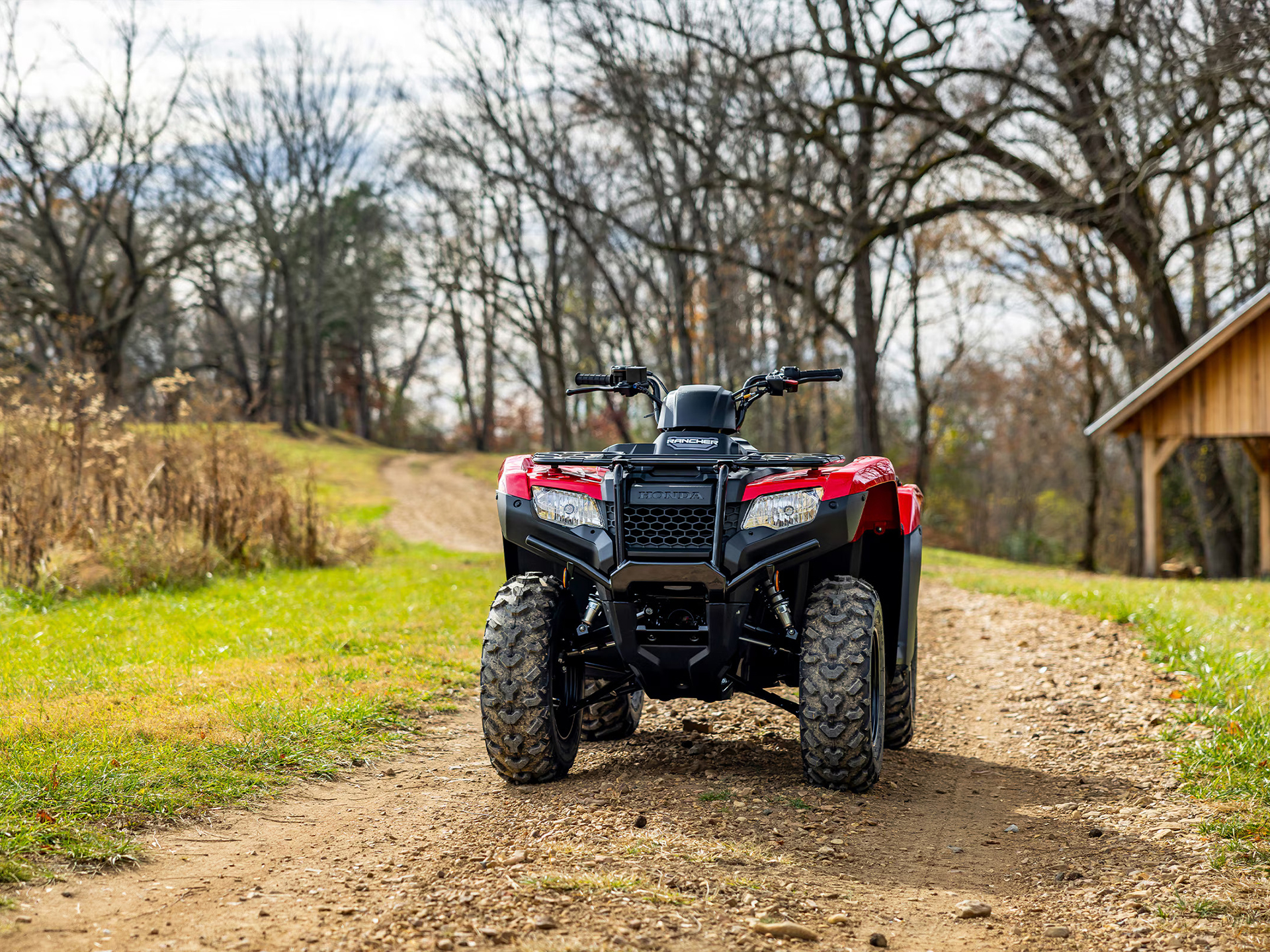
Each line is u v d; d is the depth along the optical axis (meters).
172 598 11.17
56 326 40.84
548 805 4.38
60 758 4.50
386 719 6.01
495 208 35.47
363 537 18.22
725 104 25.88
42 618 9.21
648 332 35.44
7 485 11.16
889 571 5.57
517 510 4.82
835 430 53.47
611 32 26.19
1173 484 32.09
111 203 40.47
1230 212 23.00
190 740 5.03
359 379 74.25
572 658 4.91
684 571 4.44
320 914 3.16
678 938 2.97
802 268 27.08
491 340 37.84
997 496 63.78
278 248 54.34
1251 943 3.01
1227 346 21.20
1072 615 10.37
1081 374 39.22
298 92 53.38
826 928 3.13
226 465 15.12
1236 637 8.22
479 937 2.95
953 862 3.83
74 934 2.95
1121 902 3.40
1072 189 21.42
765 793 4.55
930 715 6.71
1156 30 17.05
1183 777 4.80
